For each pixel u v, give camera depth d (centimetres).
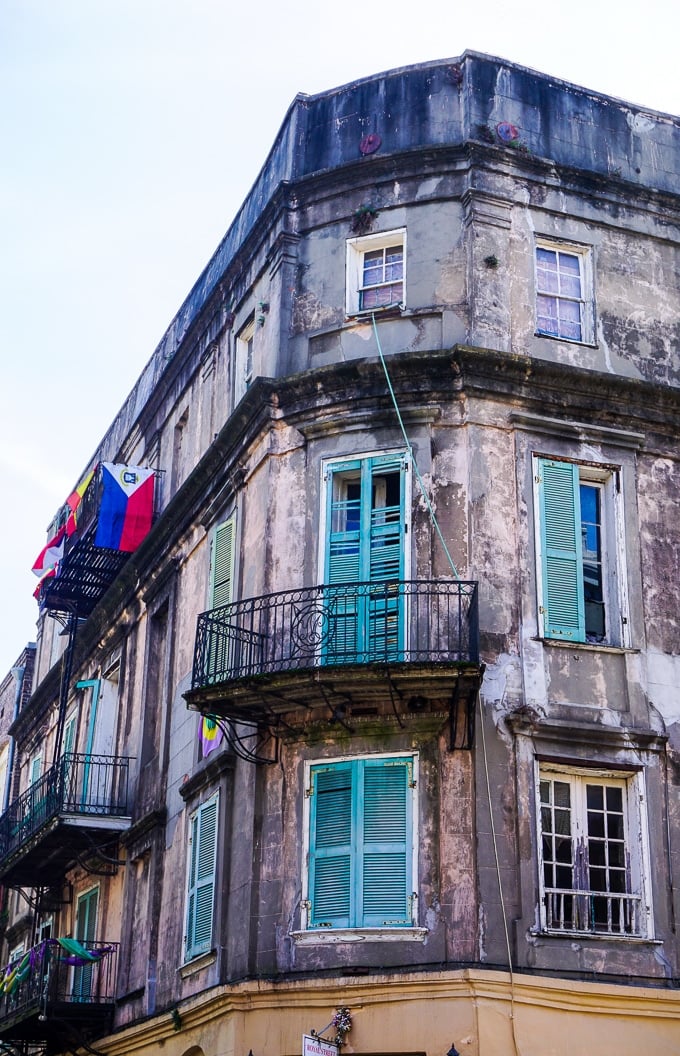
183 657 2261
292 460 1955
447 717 1727
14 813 2788
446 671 1653
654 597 1894
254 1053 1688
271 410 1986
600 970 1661
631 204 2111
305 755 1794
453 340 1938
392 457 1881
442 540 1816
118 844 2414
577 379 1923
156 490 2623
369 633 1805
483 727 1719
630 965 1678
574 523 1875
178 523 2372
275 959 1717
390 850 1700
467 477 1841
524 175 2050
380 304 2023
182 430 2584
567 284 2039
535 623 1802
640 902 1727
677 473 1978
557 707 1767
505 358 1884
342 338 2009
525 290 1994
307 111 2188
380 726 1755
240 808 1872
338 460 1914
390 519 1859
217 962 1822
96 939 2436
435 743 1728
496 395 1892
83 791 2494
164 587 2428
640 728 1797
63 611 3055
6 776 3747
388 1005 1612
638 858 1745
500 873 1658
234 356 2288
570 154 2100
